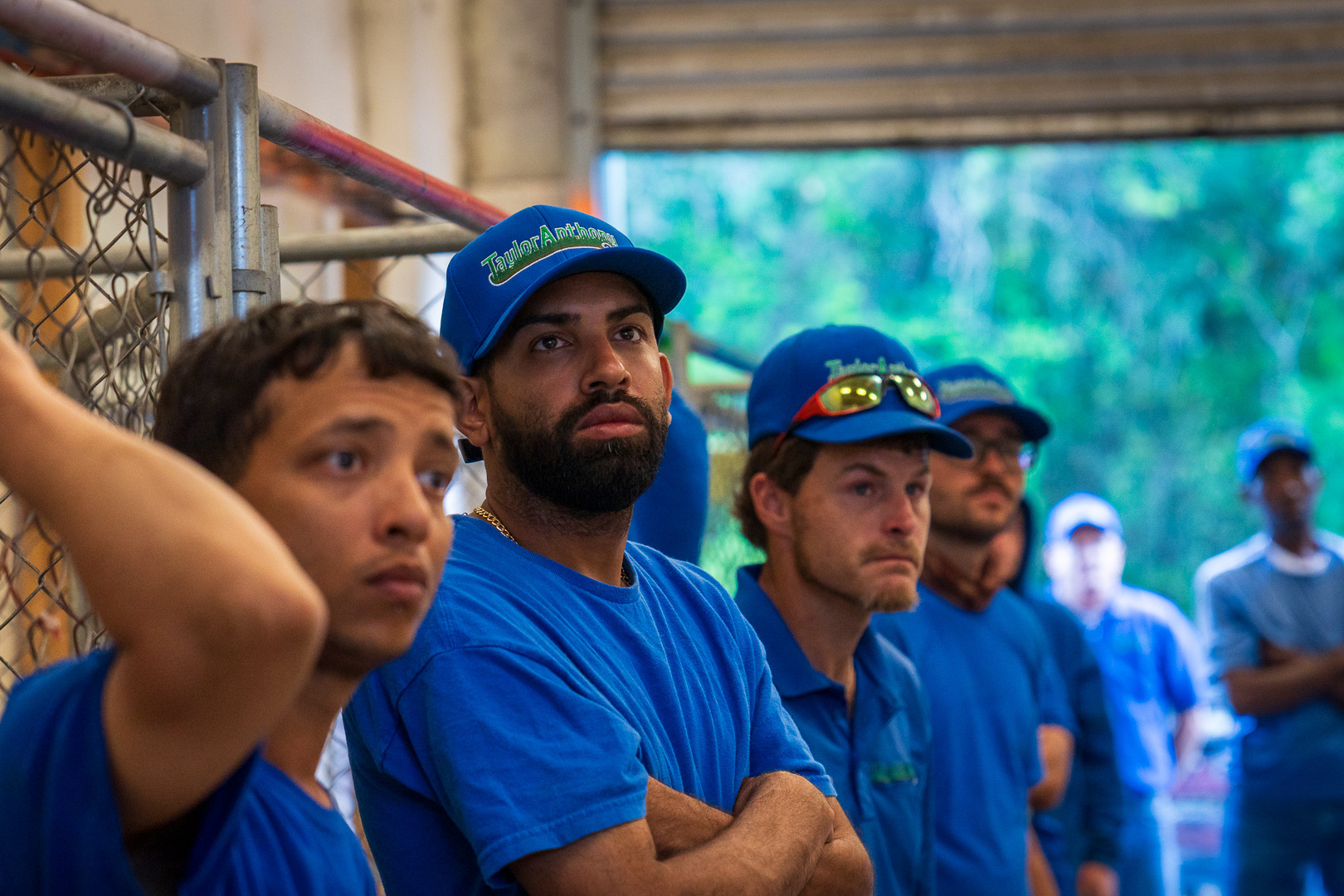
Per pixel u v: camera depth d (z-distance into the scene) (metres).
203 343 0.72
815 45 4.73
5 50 0.96
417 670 1.05
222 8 2.86
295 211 2.65
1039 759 2.20
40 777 0.62
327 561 0.68
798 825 1.13
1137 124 4.77
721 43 4.69
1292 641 3.93
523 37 4.31
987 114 4.76
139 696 0.57
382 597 0.69
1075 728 2.56
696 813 1.10
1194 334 13.02
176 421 0.70
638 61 4.69
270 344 0.69
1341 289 12.88
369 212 1.70
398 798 1.09
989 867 1.99
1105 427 12.86
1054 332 13.01
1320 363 12.88
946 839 1.99
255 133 1.11
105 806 0.60
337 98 3.61
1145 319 13.02
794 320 13.27
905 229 13.27
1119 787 2.69
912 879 1.66
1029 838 2.31
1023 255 13.12
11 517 1.52
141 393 1.20
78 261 1.08
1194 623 12.38
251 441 0.68
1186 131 4.76
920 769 1.76
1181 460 12.74
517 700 1.03
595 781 1.00
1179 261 13.06
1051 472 12.80
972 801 2.02
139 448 0.57
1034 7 4.71
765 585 1.68
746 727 1.25
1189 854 6.04
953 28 4.71
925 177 13.20
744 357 2.86
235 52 2.92
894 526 1.59
